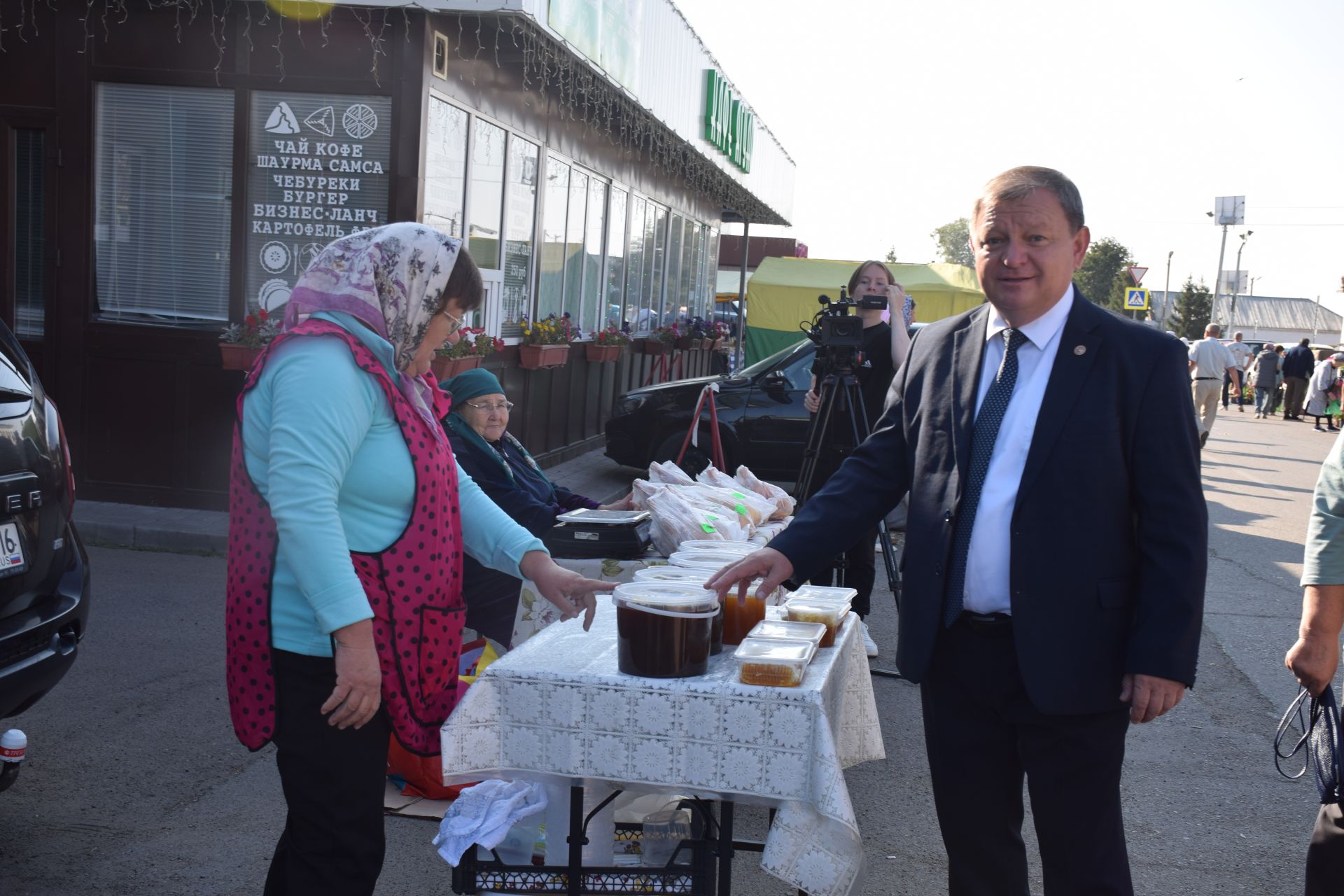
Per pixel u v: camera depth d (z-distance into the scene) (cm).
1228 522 1104
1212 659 613
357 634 208
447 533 230
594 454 1231
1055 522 226
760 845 260
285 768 222
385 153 746
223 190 762
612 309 1311
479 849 263
